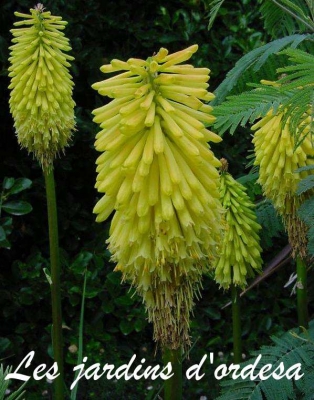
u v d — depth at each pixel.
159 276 1.87
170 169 1.84
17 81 3.71
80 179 5.36
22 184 4.67
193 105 1.93
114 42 5.50
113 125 1.93
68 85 3.78
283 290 5.45
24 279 5.05
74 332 5.03
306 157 2.84
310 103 1.90
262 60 2.70
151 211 1.90
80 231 5.39
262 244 3.62
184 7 5.64
